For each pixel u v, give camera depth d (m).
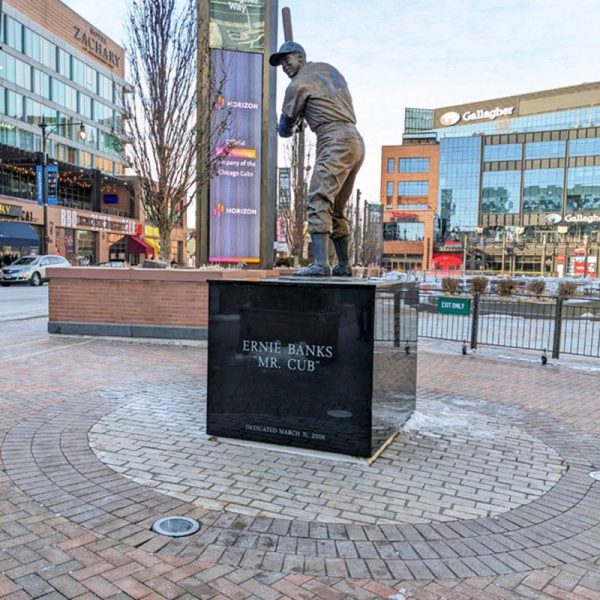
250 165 17.42
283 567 3.00
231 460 4.54
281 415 4.79
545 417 6.38
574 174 100.75
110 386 7.03
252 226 17.69
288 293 4.70
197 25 11.96
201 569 2.95
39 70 44.31
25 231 36.62
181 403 6.25
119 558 3.03
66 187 46.28
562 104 113.06
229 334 4.93
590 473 4.60
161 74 11.55
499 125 118.81
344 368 4.57
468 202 107.50
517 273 97.38
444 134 127.31
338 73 5.37
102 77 53.84
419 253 97.06
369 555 3.16
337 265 5.88
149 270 10.53
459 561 3.13
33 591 2.71
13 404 6.08
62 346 9.91
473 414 6.32
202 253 17.48
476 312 11.38
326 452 4.67
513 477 4.44
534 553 3.25
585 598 2.81
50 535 3.26
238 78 17.03
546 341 12.98
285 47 5.37
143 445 4.84
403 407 5.64
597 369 9.52
